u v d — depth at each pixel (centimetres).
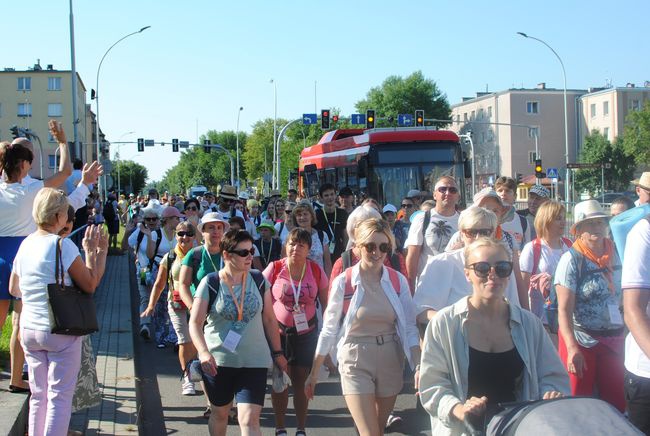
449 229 741
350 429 725
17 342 650
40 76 8881
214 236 730
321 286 700
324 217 1159
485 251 412
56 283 532
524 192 8312
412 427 721
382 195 2103
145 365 1030
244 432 550
